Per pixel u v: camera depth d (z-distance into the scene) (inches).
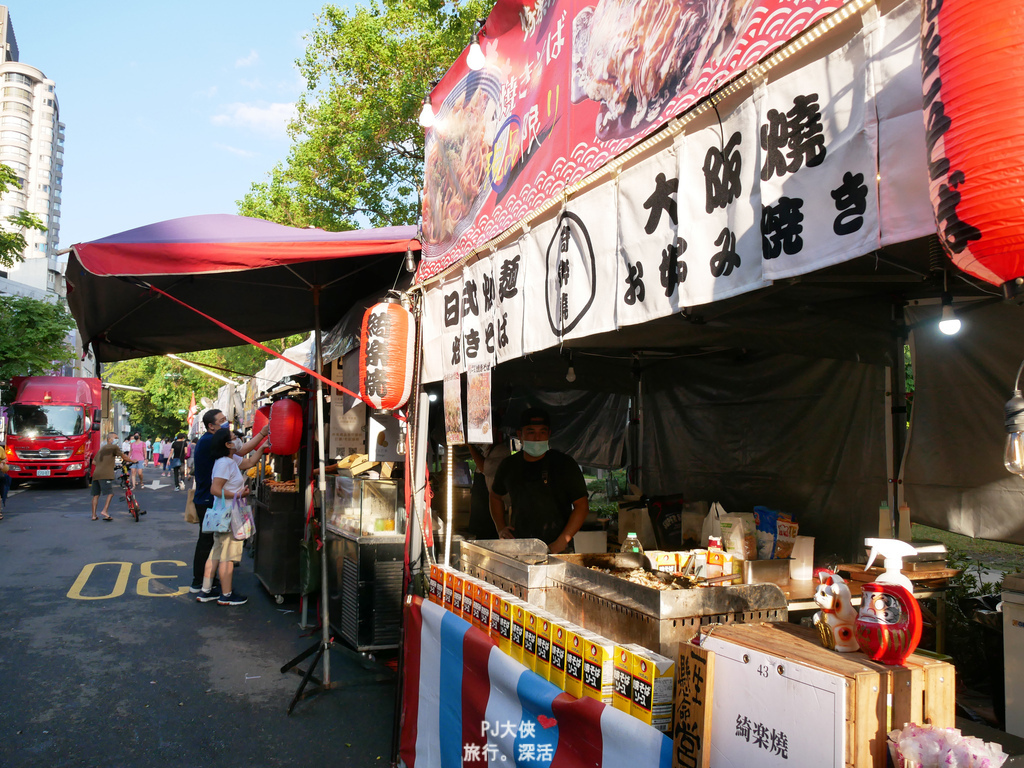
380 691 191.6
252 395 506.6
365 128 551.8
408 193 604.4
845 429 177.8
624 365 255.6
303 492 293.9
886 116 53.9
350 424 263.6
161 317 244.8
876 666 62.2
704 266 74.0
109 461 564.1
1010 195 39.2
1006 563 227.5
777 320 144.3
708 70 75.1
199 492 306.0
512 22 129.9
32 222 672.4
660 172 83.0
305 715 175.2
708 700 73.8
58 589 310.0
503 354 121.3
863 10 56.4
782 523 148.9
